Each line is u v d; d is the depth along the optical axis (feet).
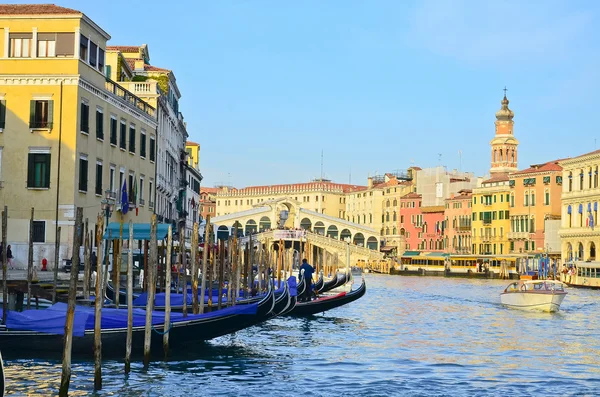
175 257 159.02
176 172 225.56
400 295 192.54
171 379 65.51
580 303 167.63
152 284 66.49
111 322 70.64
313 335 101.30
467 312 141.69
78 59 123.95
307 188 499.51
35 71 123.95
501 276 312.29
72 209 123.13
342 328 110.93
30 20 124.47
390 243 422.00
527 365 78.54
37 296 80.23
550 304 141.79
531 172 329.11
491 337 102.42
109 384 62.64
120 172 145.89
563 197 283.38
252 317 76.33
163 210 192.65
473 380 69.62
